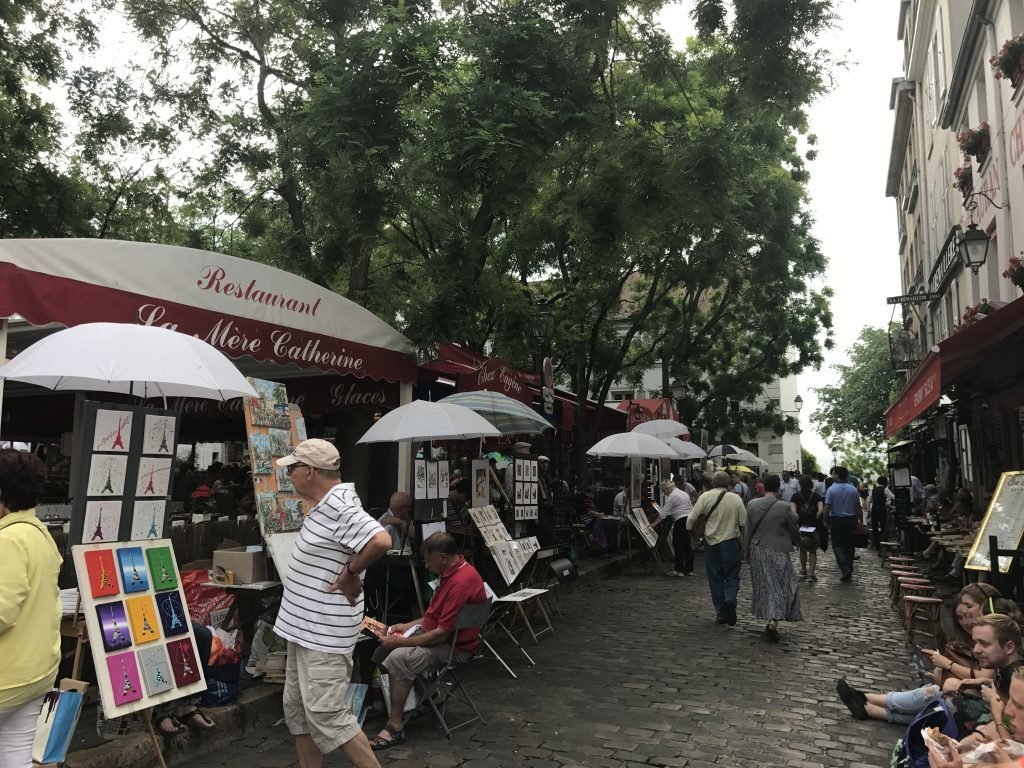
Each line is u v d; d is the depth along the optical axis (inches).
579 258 633.6
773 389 1939.0
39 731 131.9
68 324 223.1
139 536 177.9
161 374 169.9
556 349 740.0
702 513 374.9
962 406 607.2
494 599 248.2
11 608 115.4
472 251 429.1
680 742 204.4
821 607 416.5
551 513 459.2
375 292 588.7
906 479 692.1
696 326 1012.5
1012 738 127.6
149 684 168.7
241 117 561.3
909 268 1210.0
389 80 377.7
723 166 447.8
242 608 253.3
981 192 529.0
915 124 1036.5
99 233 620.7
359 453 410.9
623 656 301.6
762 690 254.2
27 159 563.8
